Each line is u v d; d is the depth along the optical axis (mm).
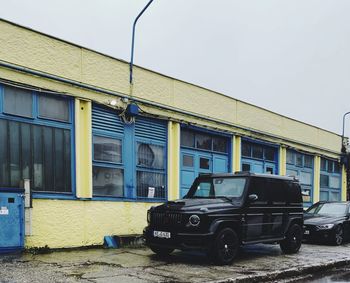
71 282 7191
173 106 14414
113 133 12492
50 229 10570
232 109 17172
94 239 11578
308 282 8516
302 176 22234
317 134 23422
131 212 12750
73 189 11273
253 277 8148
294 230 11672
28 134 10453
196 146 15594
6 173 9961
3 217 9453
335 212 15703
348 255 11789
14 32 10211
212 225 9180
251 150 18531
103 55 12211
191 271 8484
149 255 10312
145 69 13484
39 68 10664
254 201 10180
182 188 14797
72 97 11391
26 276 7520
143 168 13422
